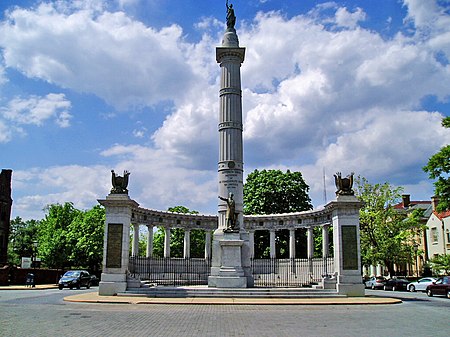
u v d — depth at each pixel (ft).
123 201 118.52
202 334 53.16
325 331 56.65
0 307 84.69
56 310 80.12
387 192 194.70
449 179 146.82
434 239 230.48
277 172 232.32
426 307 93.66
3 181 257.96
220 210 131.85
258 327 59.57
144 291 112.78
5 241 256.52
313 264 159.53
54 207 284.00
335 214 121.90
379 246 191.01
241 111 138.51
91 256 246.06
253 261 176.76
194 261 174.60
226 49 138.92
